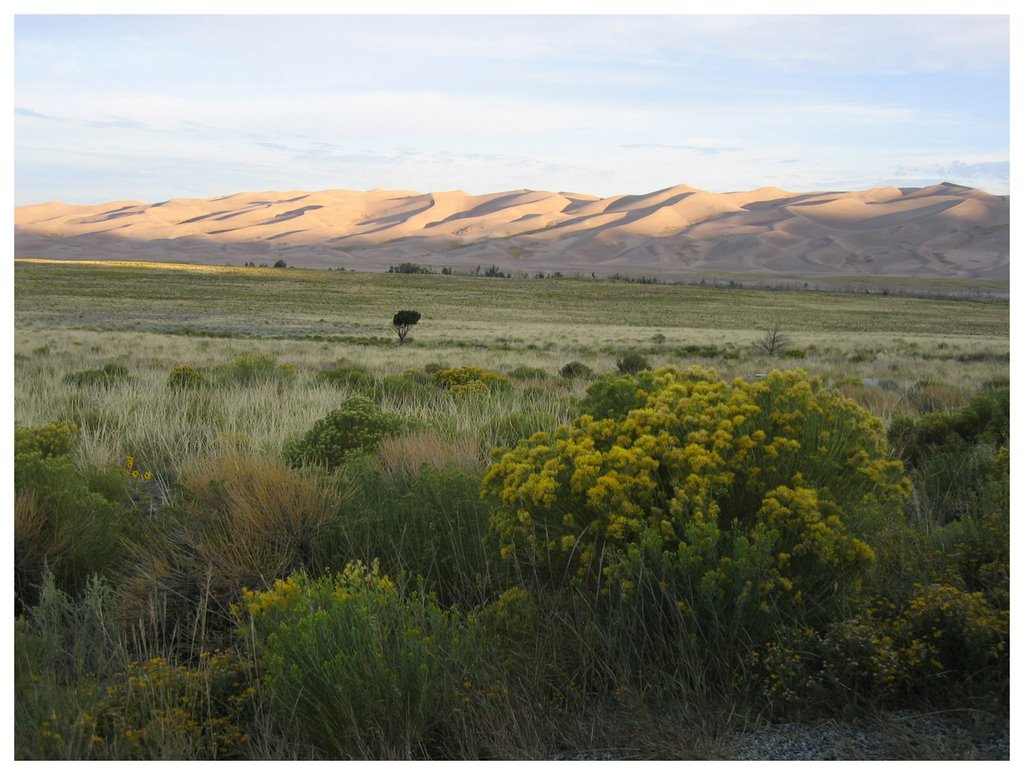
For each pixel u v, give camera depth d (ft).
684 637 10.44
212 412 32.30
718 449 12.50
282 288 413.59
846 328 257.75
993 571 11.76
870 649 10.02
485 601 12.28
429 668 10.03
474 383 40.65
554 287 511.81
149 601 12.95
